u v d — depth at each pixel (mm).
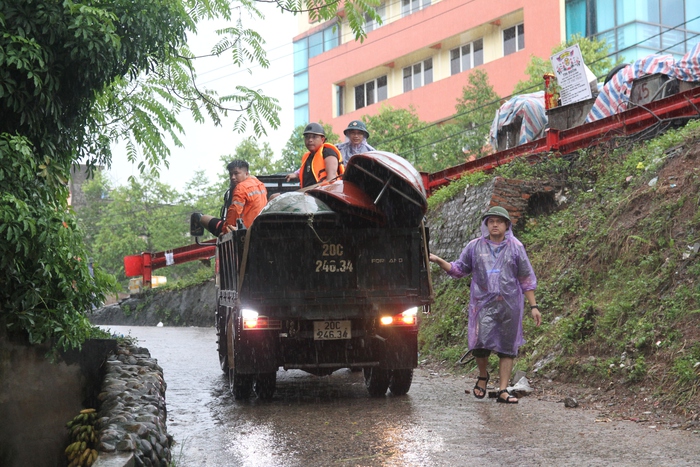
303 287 7770
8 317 5676
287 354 8141
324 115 44031
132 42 6590
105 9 6324
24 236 5445
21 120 5965
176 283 31094
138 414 5082
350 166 7770
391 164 7422
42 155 6453
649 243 9133
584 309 8969
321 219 7625
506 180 13258
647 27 29078
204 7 6906
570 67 15242
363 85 43000
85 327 6133
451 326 11664
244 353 7812
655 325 7723
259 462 5316
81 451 4734
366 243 7883
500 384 7676
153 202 45562
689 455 5109
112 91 7727
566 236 11289
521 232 12953
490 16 34250
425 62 38969
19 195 5633
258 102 7469
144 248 43688
